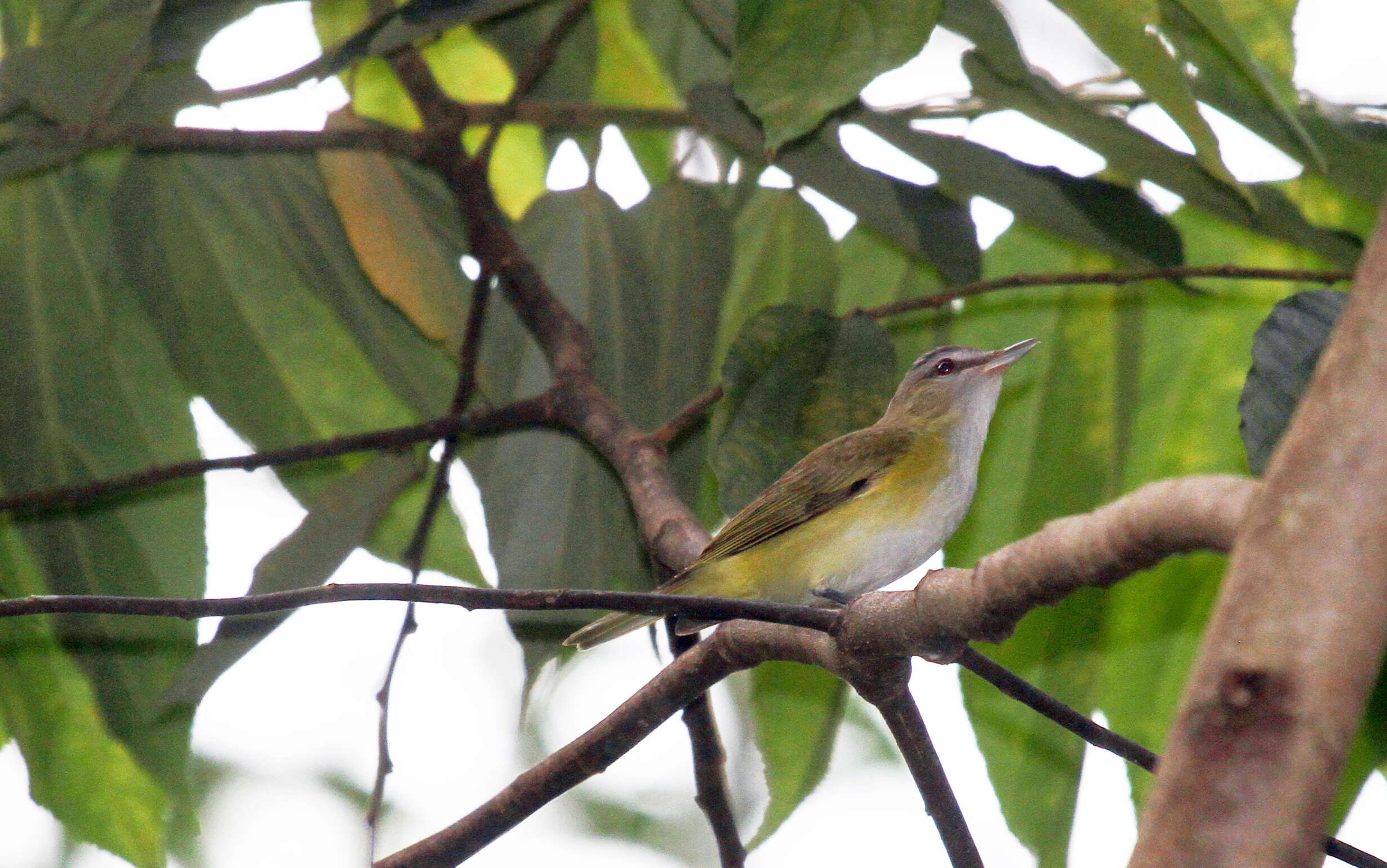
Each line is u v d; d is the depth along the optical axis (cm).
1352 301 327
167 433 1170
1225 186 959
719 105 1045
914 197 1015
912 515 1059
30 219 1162
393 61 1118
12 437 1133
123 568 1109
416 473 1052
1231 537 425
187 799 1035
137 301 1188
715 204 1145
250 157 1179
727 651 695
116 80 920
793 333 898
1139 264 1002
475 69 1302
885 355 894
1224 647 307
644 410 1109
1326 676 296
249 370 1188
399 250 1175
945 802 686
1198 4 721
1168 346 1152
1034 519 1145
